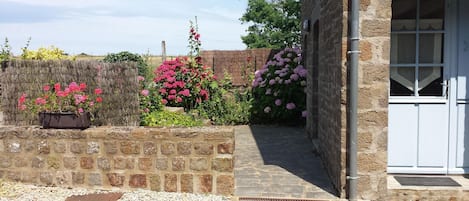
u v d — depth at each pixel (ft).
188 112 32.55
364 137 14.56
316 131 25.18
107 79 21.09
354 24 14.07
